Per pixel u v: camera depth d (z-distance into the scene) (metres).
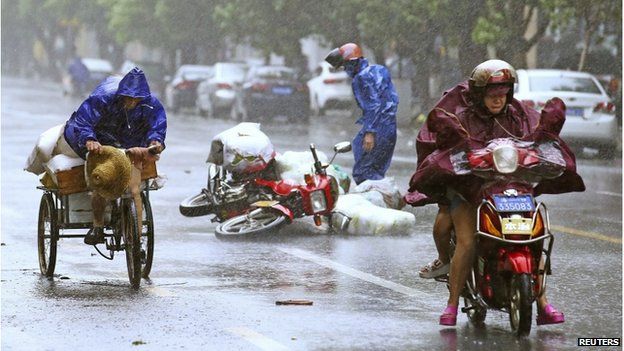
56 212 19.73
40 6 144.50
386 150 29.41
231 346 14.62
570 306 17.66
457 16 58.88
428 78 66.62
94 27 130.00
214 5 92.94
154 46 103.56
